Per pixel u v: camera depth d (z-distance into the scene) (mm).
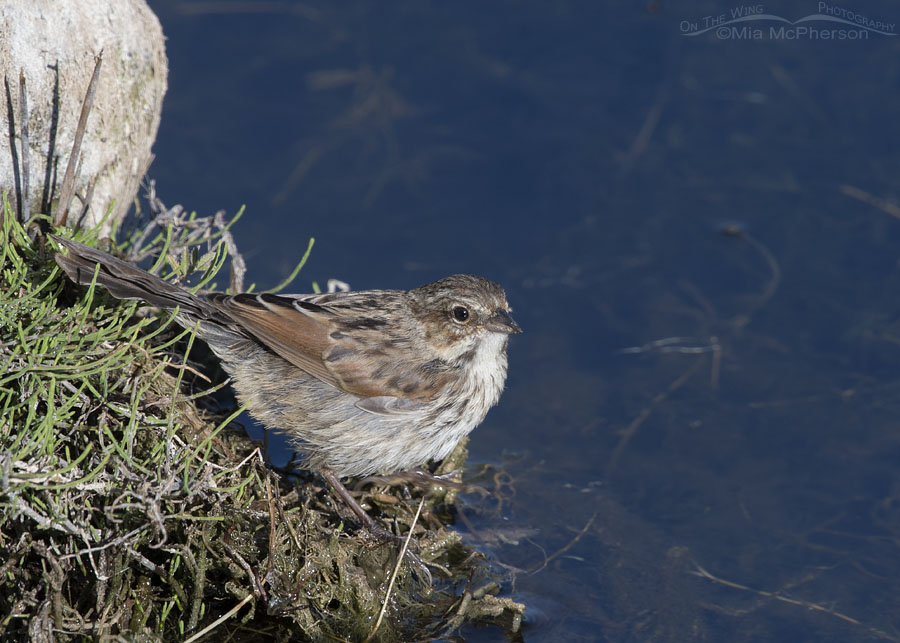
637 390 13398
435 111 17484
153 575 8797
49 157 10281
